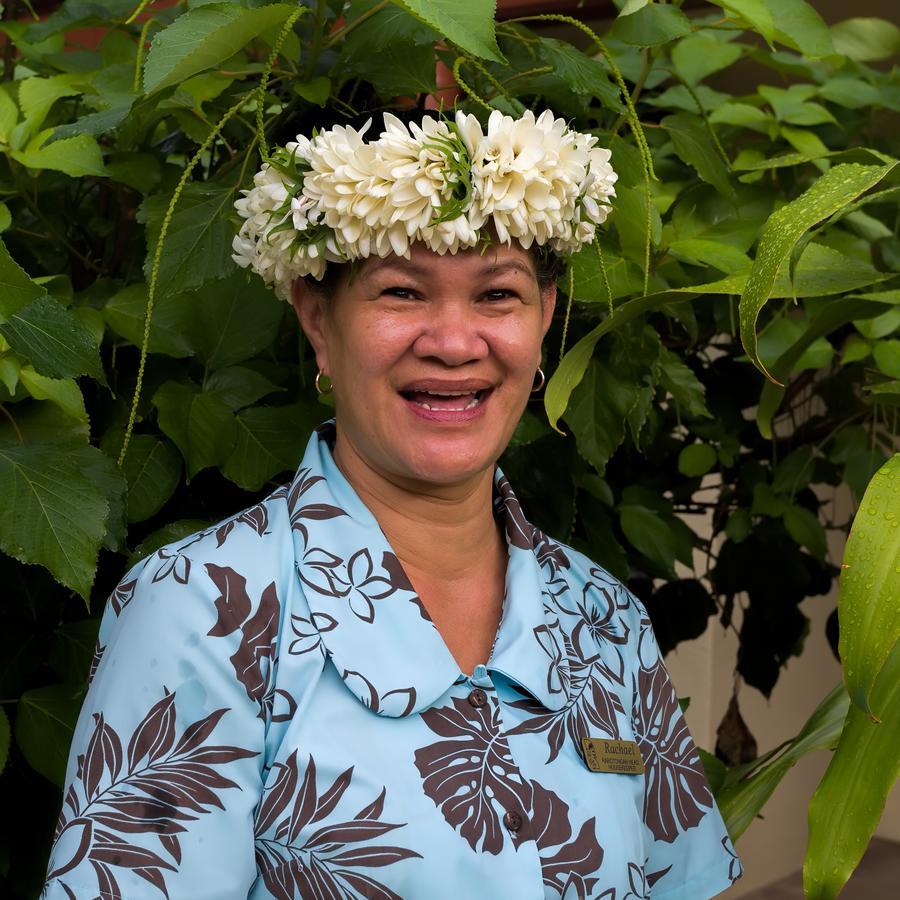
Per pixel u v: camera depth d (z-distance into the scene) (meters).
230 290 1.14
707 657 2.49
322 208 0.83
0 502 0.91
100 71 1.11
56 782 1.07
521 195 0.82
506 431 0.90
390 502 0.90
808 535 1.55
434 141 0.81
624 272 1.12
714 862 1.03
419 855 0.79
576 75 1.05
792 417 1.68
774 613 1.69
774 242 0.85
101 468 1.00
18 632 1.13
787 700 2.66
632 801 0.92
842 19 1.95
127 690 0.79
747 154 1.49
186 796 0.77
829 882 0.92
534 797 0.85
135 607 0.82
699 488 1.69
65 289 1.11
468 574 0.94
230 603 0.82
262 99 0.89
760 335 1.39
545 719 0.88
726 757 1.88
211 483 1.22
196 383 1.19
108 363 1.18
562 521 1.31
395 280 0.84
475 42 0.80
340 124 1.05
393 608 0.85
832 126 1.63
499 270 0.85
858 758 0.93
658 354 1.17
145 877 0.75
